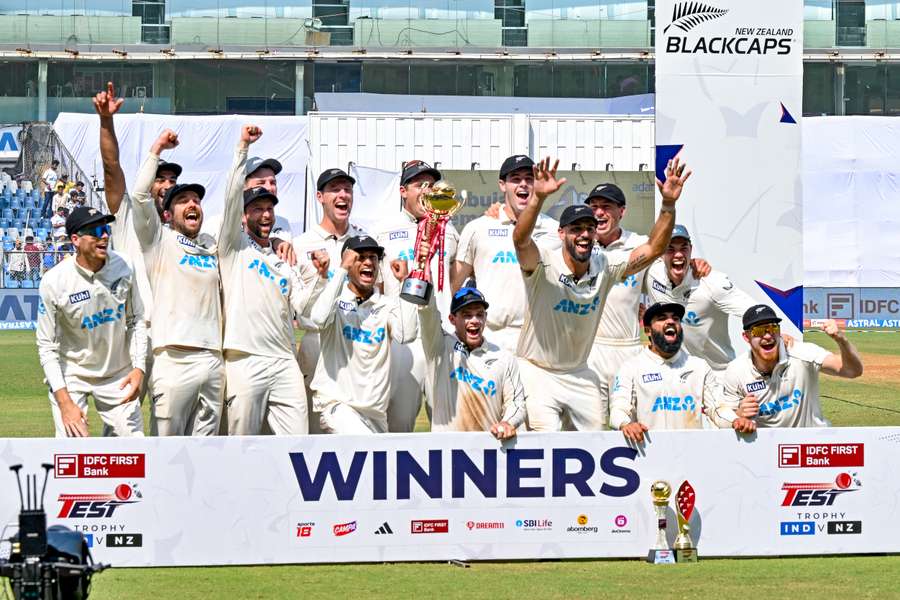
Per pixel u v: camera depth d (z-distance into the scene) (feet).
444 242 49.16
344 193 49.08
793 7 54.85
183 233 43.62
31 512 25.55
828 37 229.86
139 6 233.55
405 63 237.04
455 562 38.78
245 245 44.42
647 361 42.52
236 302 44.09
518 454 38.96
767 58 55.21
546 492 39.11
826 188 178.81
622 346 48.65
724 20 54.90
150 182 42.93
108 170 45.62
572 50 234.99
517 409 42.11
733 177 55.57
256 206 44.86
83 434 41.11
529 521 39.06
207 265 43.70
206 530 38.34
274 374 44.32
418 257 43.55
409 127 175.42
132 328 43.68
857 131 178.60
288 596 33.99
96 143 182.50
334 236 49.39
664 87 55.21
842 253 178.70
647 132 175.42
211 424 44.24
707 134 55.36
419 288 41.27
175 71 235.81
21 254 159.84
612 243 47.44
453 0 235.61
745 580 36.09
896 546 40.24
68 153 179.11
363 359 44.11
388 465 38.68
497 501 38.99
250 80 236.43
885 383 95.14
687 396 42.24
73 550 26.86
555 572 37.37
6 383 94.17
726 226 55.62
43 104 233.55
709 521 39.60
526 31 236.02
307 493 38.52
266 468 38.42
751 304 48.03
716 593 34.35
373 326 44.24
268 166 50.11
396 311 44.57
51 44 230.89
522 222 41.06
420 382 46.96
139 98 235.40
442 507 38.86
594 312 43.62
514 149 174.91
